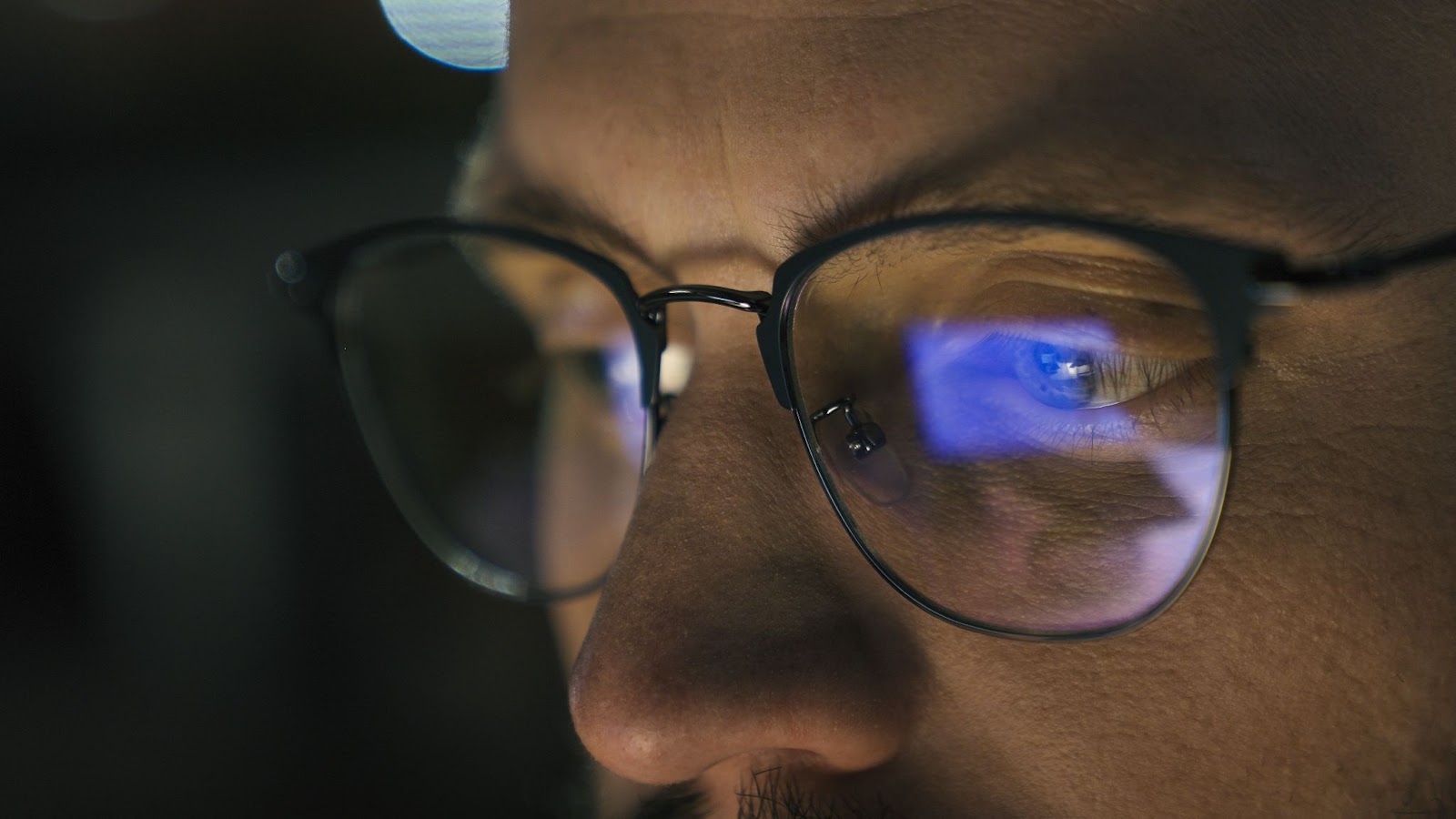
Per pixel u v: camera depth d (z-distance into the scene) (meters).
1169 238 0.22
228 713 0.74
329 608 0.78
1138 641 0.23
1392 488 0.22
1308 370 0.22
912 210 0.23
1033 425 0.24
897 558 0.24
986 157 0.23
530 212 0.28
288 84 1.02
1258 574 0.23
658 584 0.24
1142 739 0.23
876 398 0.24
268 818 0.70
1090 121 0.23
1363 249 0.22
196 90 1.04
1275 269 0.22
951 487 0.24
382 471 0.33
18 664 0.78
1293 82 0.22
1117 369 0.23
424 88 0.98
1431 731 0.22
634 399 0.30
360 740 0.73
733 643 0.24
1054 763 0.24
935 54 0.23
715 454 0.25
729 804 0.25
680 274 0.26
